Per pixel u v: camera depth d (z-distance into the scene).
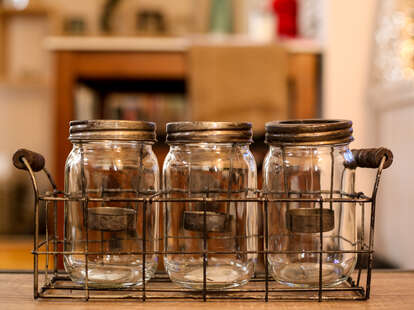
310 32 2.21
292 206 0.52
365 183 1.83
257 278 0.56
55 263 0.54
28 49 2.79
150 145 0.54
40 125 2.82
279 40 2.07
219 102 1.89
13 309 0.44
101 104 2.36
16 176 2.67
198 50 1.88
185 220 0.48
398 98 1.53
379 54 1.81
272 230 0.52
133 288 0.49
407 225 1.49
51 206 1.54
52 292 0.50
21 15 2.75
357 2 1.90
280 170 0.52
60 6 2.79
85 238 0.52
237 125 0.48
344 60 1.92
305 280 0.48
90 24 2.79
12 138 2.82
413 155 1.44
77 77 1.93
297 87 1.97
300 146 0.49
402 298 0.48
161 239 0.58
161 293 0.49
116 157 0.52
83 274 0.49
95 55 1.91
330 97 1.93
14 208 2.61
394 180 1.63
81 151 0.52
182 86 2.28
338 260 0.50
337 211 0.52
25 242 2.54
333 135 0.47
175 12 2.76
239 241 0.53
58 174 1.89
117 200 0.46
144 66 1.91
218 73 1.88
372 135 1.91
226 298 0.47
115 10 2.74
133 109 2.37
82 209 0.52
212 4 2.52
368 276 0.47
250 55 1.89
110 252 0.46
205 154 0.53
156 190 0.53
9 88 2.80
